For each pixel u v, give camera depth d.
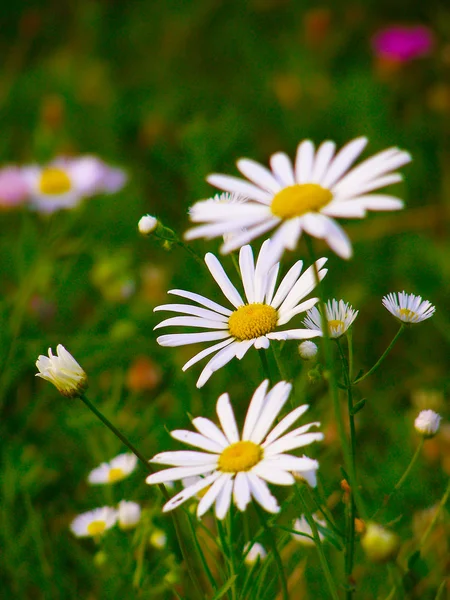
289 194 0.64
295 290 0.69
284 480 0.64
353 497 0.67
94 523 0.78
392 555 0.64
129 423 0.87
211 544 0.78
